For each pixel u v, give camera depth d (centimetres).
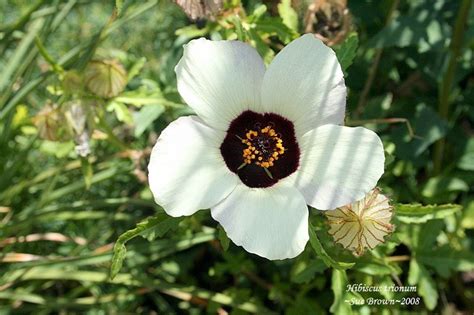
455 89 29
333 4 22
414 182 28
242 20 23
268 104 19
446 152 29
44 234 28
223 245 19
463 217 27
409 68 30
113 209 30
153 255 27
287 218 18
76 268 28
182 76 18
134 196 30
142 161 26
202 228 26
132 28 33
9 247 27
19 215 27
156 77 29
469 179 28
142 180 26
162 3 32
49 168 30
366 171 18
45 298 27
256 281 28
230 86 19
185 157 18
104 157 28
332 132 18
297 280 23
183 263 29
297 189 18
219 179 18
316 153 18
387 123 27
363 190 18
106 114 30
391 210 19
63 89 24
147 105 26
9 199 28
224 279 29
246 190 18
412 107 28
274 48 27
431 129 26
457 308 29
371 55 28
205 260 30
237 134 19
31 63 28
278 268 28
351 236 19
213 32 24
